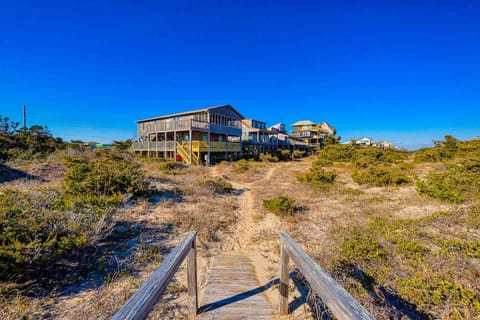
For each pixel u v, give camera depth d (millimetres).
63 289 2744
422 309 2262
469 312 2074
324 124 54219
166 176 11602
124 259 3525
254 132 33594
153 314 2340
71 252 3330
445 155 15617
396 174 9883
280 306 2318
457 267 2814
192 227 5059
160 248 4012
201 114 21859
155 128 23109
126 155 18953
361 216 5750
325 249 3809
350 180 12047
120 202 6027
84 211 4211
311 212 6387
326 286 1392
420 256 3242
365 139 54562
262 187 10672
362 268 3035
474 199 6137
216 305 2506
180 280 3090
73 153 14281
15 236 2785
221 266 3484
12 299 2461
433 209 6141
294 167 19906
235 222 5719
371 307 2305
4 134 14938
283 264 2281
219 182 9883
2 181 8453
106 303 2500
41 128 17156
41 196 4328
